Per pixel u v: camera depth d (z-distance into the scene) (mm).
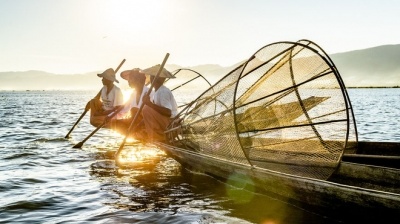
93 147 9578
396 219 3410
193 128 6535
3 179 6012
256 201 4961
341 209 3961
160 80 7559
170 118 7359
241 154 5402
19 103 52094
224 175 5645
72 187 5629
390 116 21609
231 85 5770
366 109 29547
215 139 5941
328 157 5332
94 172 6641
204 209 4637
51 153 8523
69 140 10898
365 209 3680
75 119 20984
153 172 6680
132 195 5238
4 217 4289
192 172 6617
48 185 5723
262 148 5879
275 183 4676
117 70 10547
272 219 4258
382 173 4715
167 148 6824
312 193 4219
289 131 5863
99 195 5223
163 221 4203
